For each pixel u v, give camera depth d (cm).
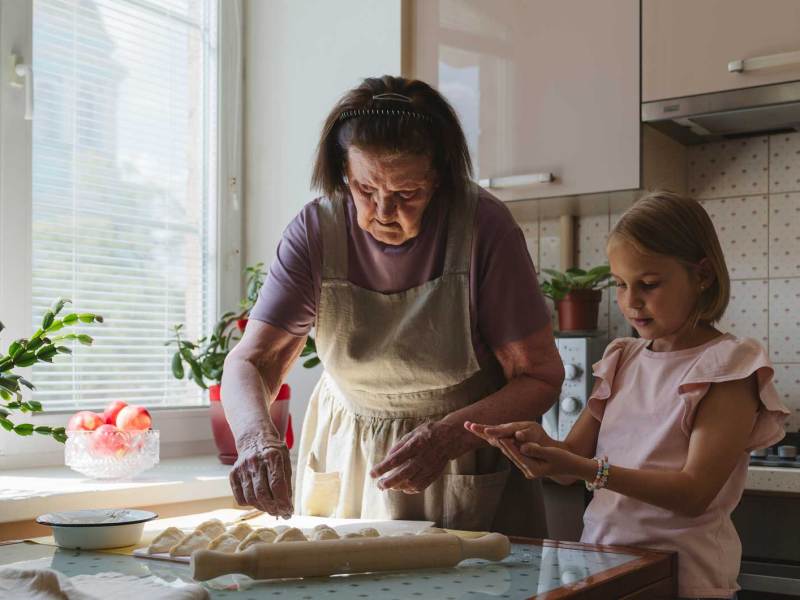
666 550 108
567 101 204
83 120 211
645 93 194
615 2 198
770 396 112
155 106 229
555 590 84
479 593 85
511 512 138
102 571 95
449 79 219
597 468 106
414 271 129
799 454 182
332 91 233
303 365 213
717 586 111
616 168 197
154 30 229
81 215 210
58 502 156
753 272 212
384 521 129
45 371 200
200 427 230
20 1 196
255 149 247
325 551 92
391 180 115
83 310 209
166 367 228
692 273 119
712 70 186
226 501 188
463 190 126
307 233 132
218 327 214
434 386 130
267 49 246
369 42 227
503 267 125
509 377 130
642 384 123
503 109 212
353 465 137
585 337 203
